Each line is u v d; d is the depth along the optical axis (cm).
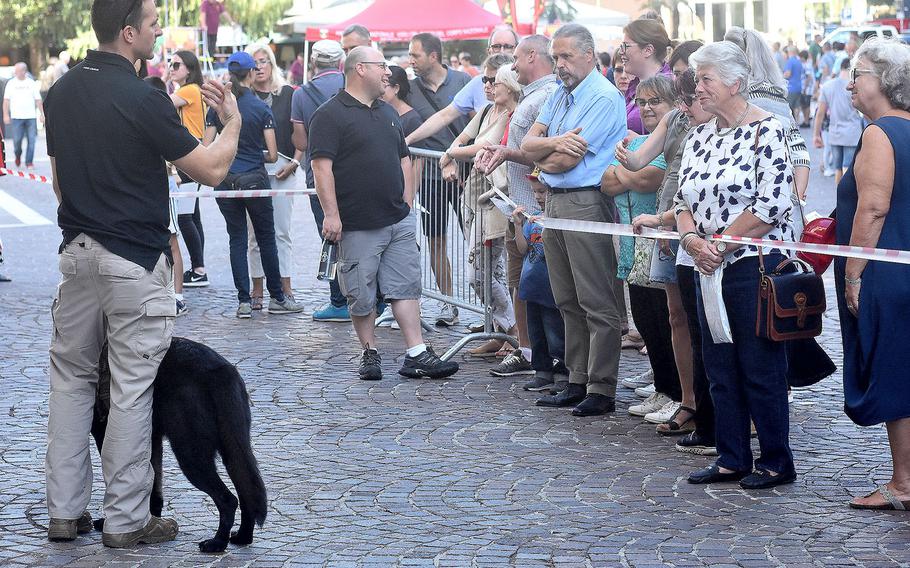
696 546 503
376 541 514
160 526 520
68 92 505
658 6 2575
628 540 512
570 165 714
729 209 570
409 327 848
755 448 660
